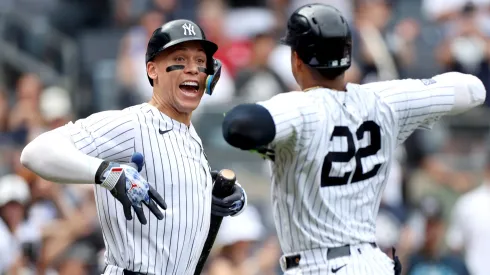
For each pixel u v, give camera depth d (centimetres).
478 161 4284
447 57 4541
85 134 1905
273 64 4338
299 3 5138
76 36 5147
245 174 4006
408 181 4106
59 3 5275
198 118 4044
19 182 3322
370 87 2095
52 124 4278
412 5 5144
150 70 1980
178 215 1944
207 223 2011
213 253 3516
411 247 3806
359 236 2044
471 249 3856
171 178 1941
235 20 5053
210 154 4025
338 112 2025
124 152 1923
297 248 2052
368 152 2058
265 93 4219
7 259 3156
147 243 1931
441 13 5012
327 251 2030
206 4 4944
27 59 4916
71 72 4891
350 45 2066
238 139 1920
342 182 2031
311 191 2017
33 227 3309
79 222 3462
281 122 1941
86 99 4706
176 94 1958
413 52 4778
